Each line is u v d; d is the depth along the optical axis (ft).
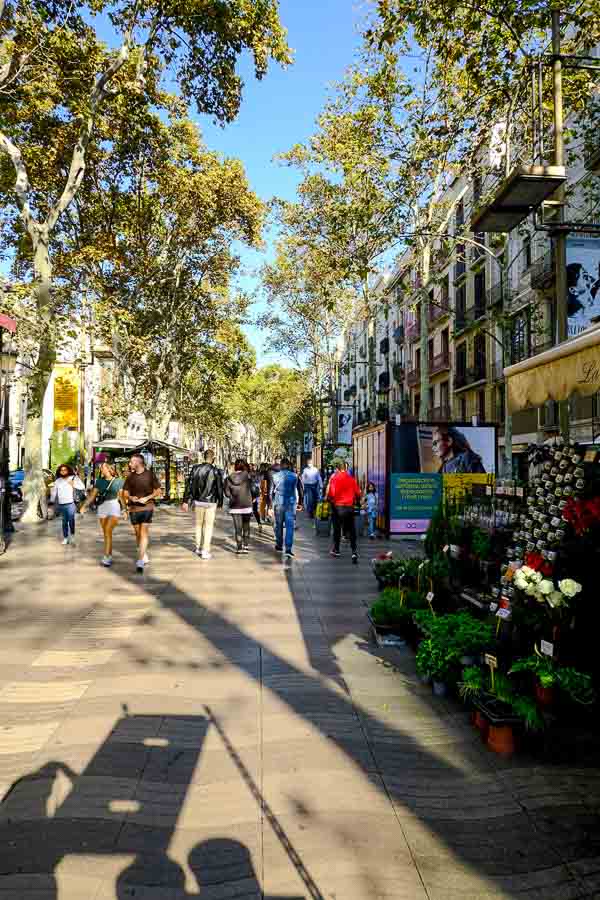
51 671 16.71
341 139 59.11
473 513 19.20
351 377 204.54
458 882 8.46
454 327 115.85
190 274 97.25
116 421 97.50
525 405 16.46
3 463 39.52
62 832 9.50
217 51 50.88
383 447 50.57
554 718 12.25
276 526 40.88
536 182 18.15
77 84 51.21
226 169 80.38
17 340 52.95
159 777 11.18
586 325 25.23
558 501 14.05
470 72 34.99
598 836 9.48
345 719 13.78
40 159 62.03
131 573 32.12
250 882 8.45
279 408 235.81
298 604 24.98
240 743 12.55
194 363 119.55
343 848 9.18
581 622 13.01
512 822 9.87
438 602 19.47
